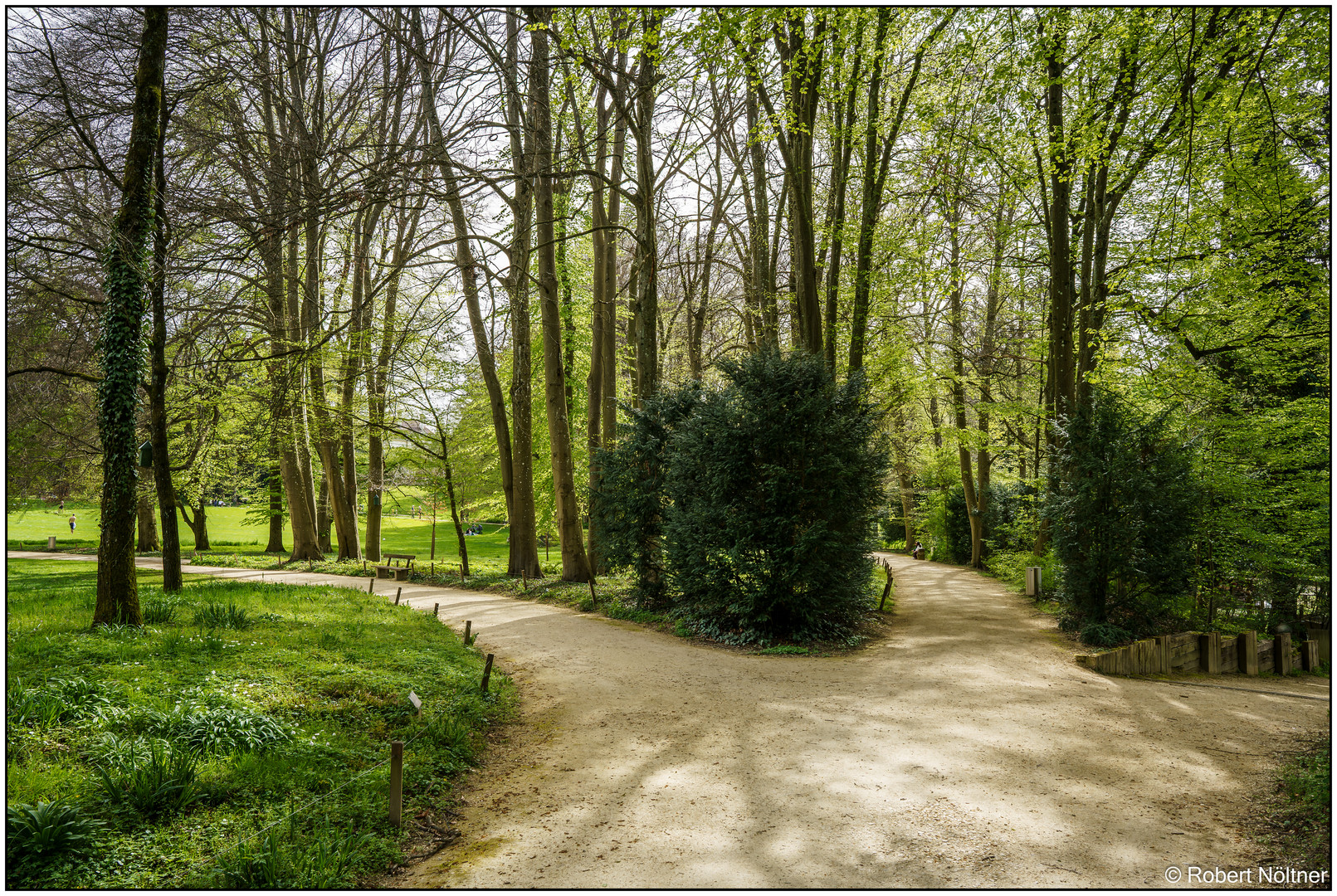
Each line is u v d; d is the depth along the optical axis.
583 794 6.00
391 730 6.96
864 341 20.44
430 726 7.02
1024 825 5.22
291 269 19.30
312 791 5.48
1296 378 15.63
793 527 12.70
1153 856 4.73
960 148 18.89
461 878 4.57
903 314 24.92
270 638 9.42
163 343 12.73
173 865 4.27
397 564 25.25
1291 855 4.71
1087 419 14.11
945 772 6.30
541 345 26.03
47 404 17.86
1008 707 8.40
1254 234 13.46
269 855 4.34
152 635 8.77
